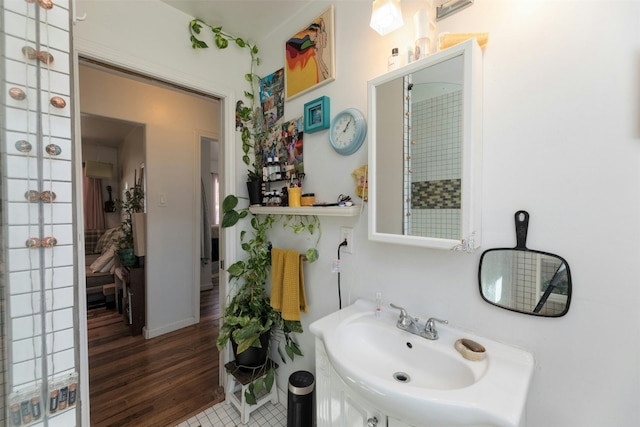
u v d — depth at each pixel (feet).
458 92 2.97
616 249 2.38
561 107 2.61
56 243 2.19
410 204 3.43
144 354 7.98
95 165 15.76
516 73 2.85
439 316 3.52
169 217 9.37
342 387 3.43
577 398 2.58
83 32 4.27
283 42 5.75
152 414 5.68
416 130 3.36
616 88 2.35
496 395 2.29
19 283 2.04
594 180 2.46
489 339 3.09
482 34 2.91
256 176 6.05
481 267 3.13
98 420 5.51
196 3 5.13
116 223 17.08
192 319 9.95
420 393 2.28
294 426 4.69
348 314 3.94
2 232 1.97
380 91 3.68
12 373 2.02
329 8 4.69
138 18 4.83
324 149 4.96
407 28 3.76
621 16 2.33
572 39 2.55
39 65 2.11
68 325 2.26
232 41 6.11
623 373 2.37
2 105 1.96
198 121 10.05
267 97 6.19
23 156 2.05
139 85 8.71
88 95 7.82
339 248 4.76
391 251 4.01
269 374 5.63
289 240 5.76
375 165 3.74
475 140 2.90
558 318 2.67
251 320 5.48
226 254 6.19
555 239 2.67
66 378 2.24
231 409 5.83
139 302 9.20
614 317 2.39
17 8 2.02
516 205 2.88
